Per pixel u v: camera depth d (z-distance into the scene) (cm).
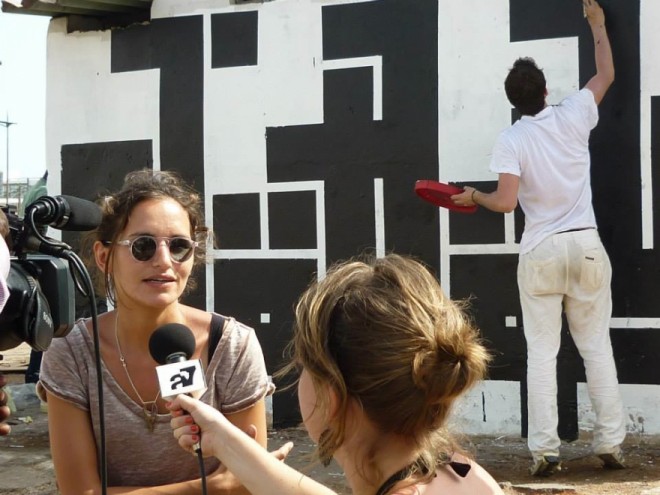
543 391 530
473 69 622
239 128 688
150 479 273
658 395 581
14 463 597
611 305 555
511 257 611
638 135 582
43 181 782
